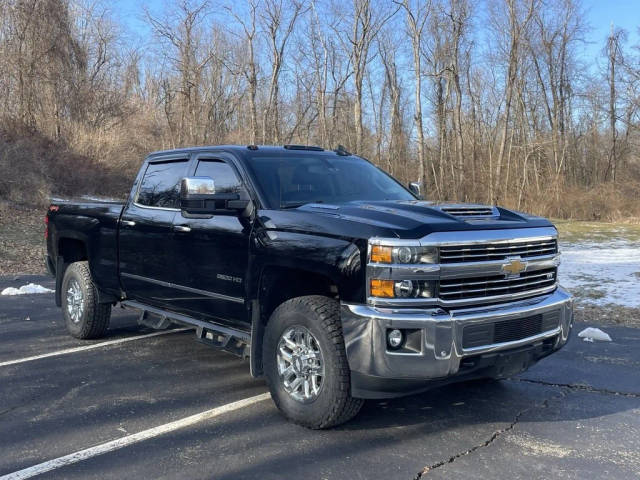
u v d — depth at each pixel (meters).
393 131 39.41
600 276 12.31
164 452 3.91
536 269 4.40
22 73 29.06
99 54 35.12
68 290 7.06
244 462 3.76
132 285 6.08
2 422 4.43
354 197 5.18
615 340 7.14
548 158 42.06
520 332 4.16
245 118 39.22
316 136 36.50
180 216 5.39
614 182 38.34
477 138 40.66
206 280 5.08
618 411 4.71
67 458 3.82
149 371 5.73
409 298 3.81
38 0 30.03
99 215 6.50
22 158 22.62
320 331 4.07
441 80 41.22
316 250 4.14
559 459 3.82
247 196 4.86
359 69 32.34
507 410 4.71
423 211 4.25
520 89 39.41
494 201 35.41
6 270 12.48
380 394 3.93
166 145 36.97
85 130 30.70
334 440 4.09
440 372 3.78
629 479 3.55
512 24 33.22
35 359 6.12
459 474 3.61
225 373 5.67
